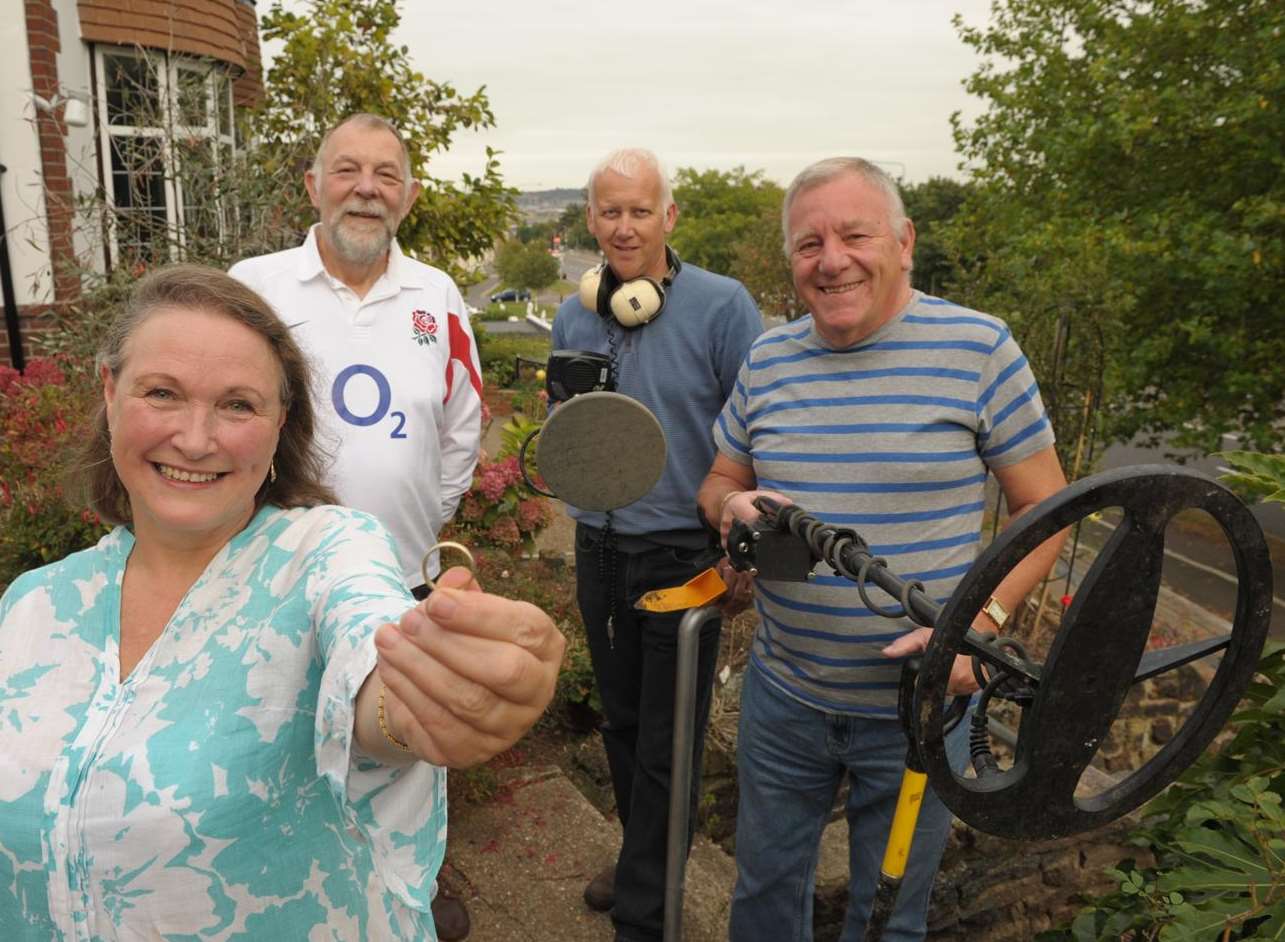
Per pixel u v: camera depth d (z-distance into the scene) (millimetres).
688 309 2592
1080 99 11641
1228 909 1642
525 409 6934
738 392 2361
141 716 1171
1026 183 12594
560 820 3215
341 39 9555
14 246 7578
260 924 1159
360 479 2445
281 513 1312
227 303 1262
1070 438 7031
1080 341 7059
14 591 1311
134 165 7434
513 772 3475
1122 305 7117
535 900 2857
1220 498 991
